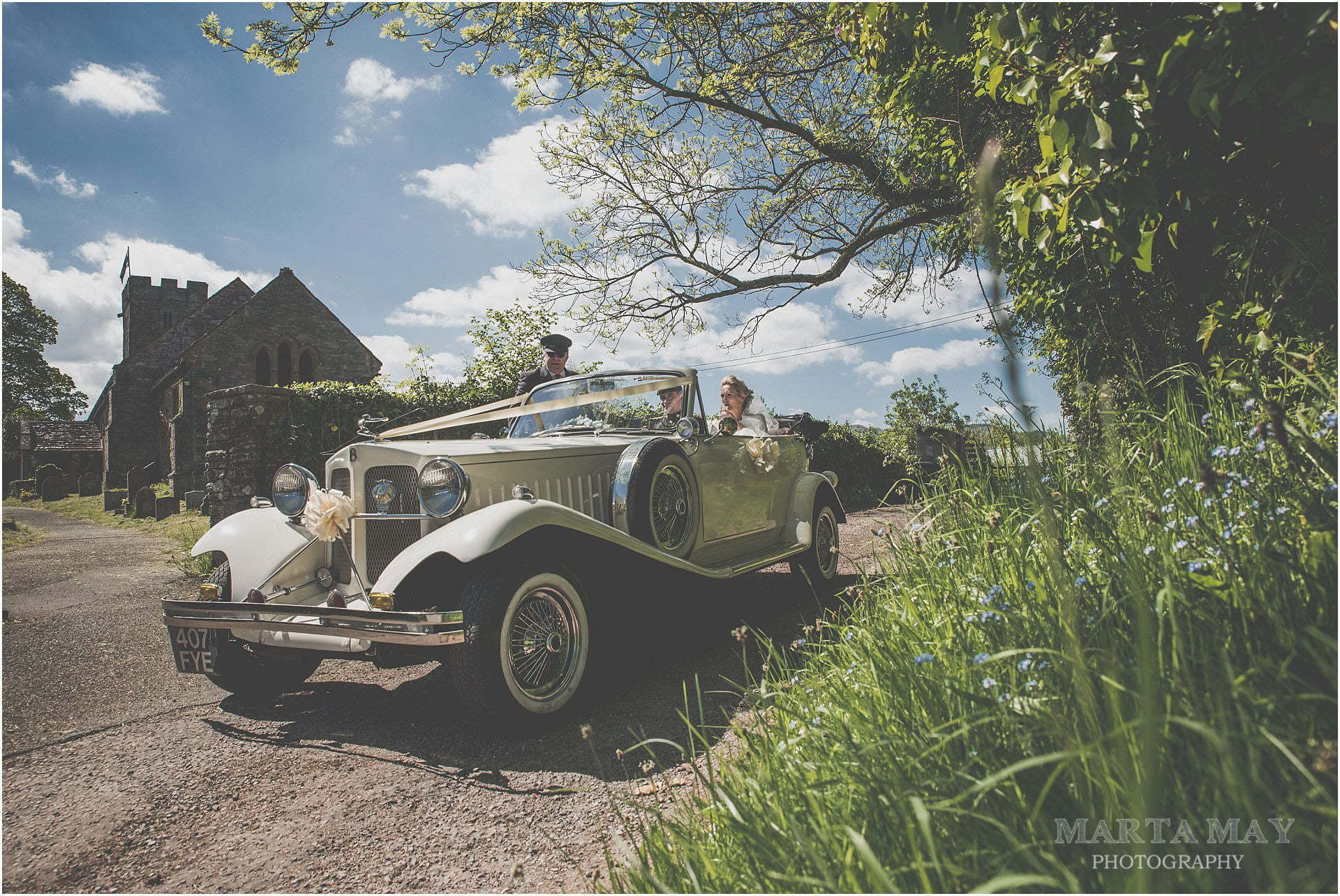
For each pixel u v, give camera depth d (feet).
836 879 3.68
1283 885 2.51
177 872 6.48
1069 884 2.96
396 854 6.62
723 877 4.32
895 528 9.59
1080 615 4.74
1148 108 6.68
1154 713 2.71
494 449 11.39
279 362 95.20
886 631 6.60
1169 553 4.97
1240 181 7.69
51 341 157.07
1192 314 9.39
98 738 9.81
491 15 23.50
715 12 27.94
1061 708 4.06
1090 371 11.13
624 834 5.23
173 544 32.24
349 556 11.35
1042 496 3.36
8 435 150.82
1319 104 5.52
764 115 32.12
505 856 6.46
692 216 32.65
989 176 2.65
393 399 31.58
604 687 11.12
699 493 13.69
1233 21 5.74
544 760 8.55
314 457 28.78
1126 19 6.94
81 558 29.68
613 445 13.57
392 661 9.74
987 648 5.26
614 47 27.30
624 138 30.81
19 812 7.72
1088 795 3.32
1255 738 3.19
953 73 12.32
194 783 8.34
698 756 8.05
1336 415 5.33
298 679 12.01
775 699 6.54
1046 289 11.29
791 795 4.67
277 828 7.23
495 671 8.94
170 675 12.84
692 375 15.39
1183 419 7.36
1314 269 7.04
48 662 13.80
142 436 104.99
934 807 3.35
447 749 9.11
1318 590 4.07
